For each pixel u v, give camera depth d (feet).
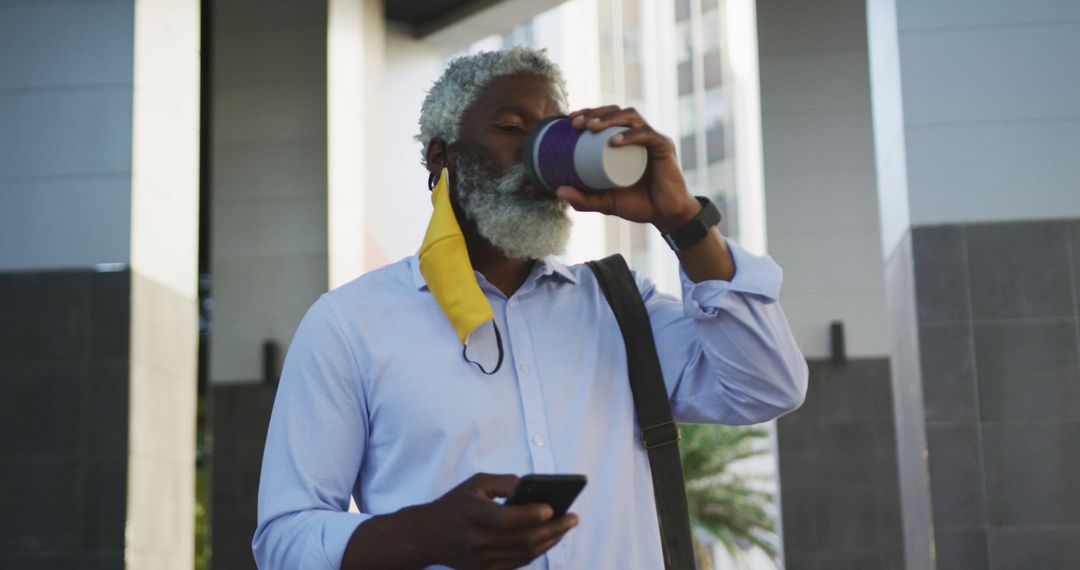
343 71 34.14
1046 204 17.13
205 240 49.32
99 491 18.70
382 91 36.06
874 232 35.42
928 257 17.17
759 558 76.38
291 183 33.45
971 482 16.66
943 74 17.54
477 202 4.54
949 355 16.93
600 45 134.31
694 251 4.44
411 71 36.96
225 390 33.19
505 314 4.64
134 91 19.58
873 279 35.42
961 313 16.99
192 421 21.30
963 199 17.26
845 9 35.63
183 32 21.56
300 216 33.37
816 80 35.60
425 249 4.51
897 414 19.02
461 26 36.50
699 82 133.49
